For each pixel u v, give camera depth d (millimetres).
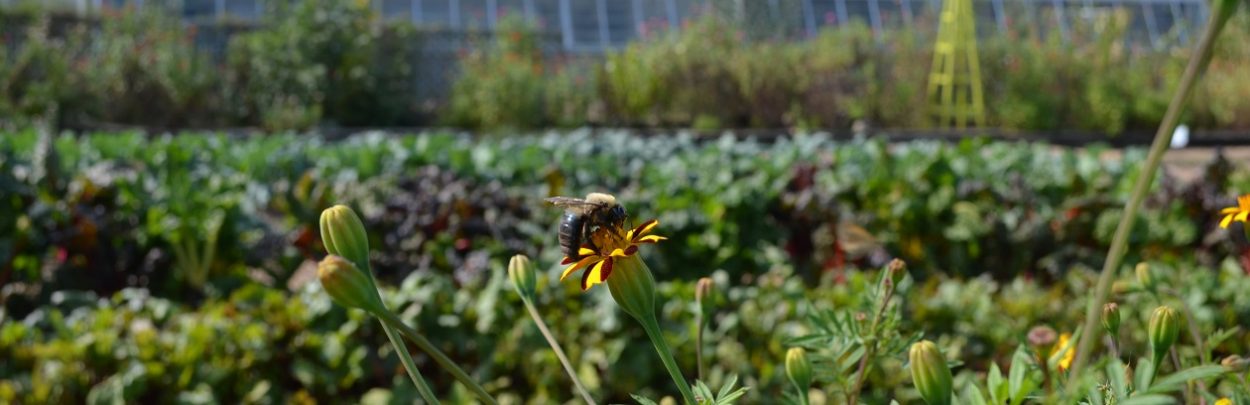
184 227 5695
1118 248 742
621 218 1268
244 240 5898
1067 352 1177
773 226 6184
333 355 3973
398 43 15453
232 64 14656
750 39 17000
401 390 3873
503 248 5773
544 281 4281
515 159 8352
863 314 1331
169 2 15938
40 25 14969
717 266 6023
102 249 5703
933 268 6176
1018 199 6637
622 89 15188
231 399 3877
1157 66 16047
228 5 17969
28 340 3973
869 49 15648
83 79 13852
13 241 5406
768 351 3973
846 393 1308
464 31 16297
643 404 1092
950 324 3980
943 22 15094
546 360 3924
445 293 4211
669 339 3922
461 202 6145
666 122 15453
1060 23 17594
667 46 15672
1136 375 820
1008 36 15969
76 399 3729
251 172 8312
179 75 14156
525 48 16234
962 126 15117
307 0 14703
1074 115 15031
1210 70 15312
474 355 4062
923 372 904
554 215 6203
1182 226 5863
